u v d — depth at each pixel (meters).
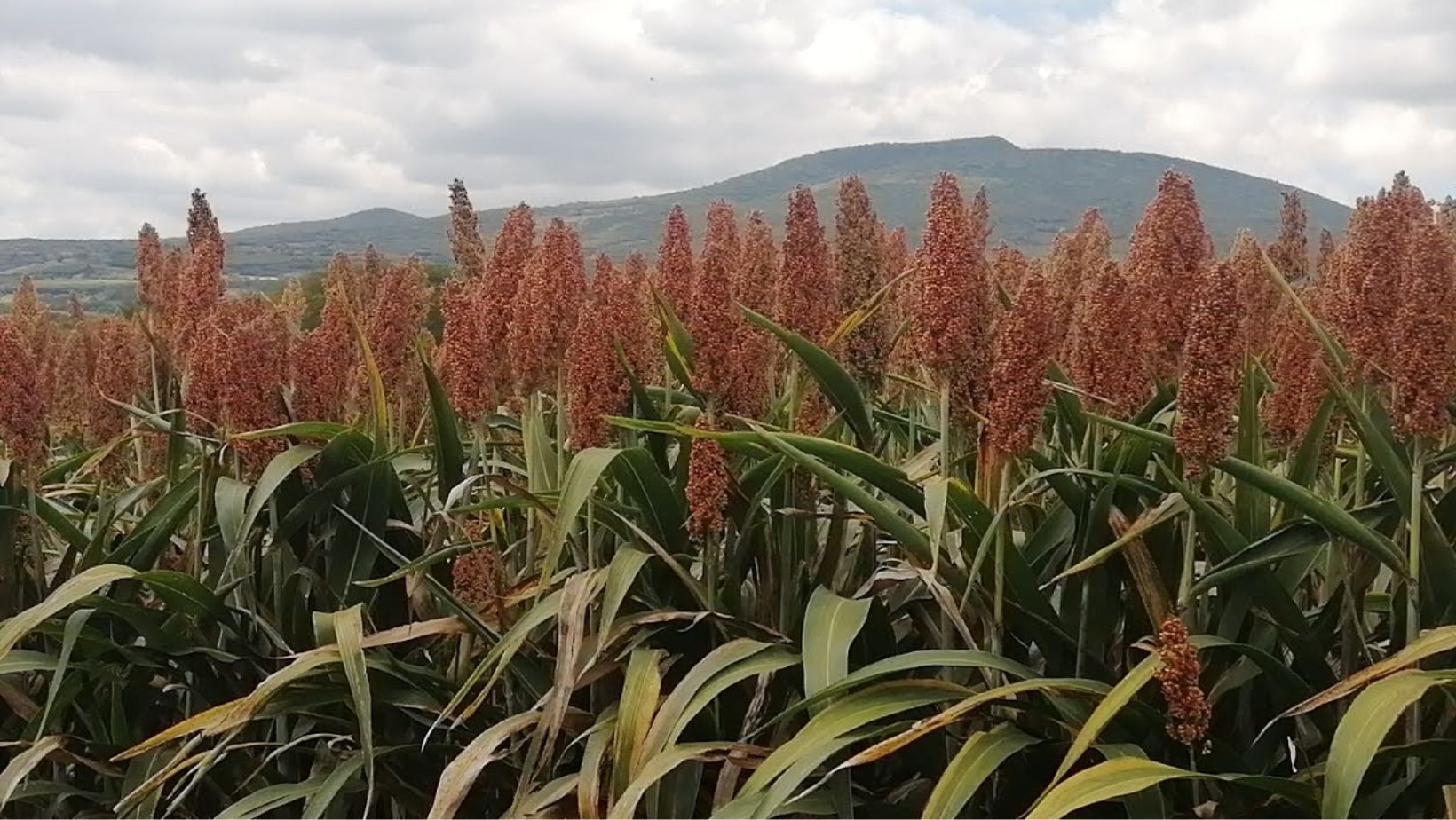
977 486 3.50
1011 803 3.45
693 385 3.99
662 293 5.06
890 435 4.95
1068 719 3.10
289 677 3.70
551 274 4.50
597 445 4.10
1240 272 3.99
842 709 3.06
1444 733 3.16
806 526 4.14
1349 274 3.28
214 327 4.81
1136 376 3.29
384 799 4.41
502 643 3.71
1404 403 2.95
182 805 4.42
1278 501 3.79
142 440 6.01
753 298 4.65
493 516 4.68
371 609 4.73
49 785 4.34
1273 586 3.24
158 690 4.71
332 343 5.03
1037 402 3.17
